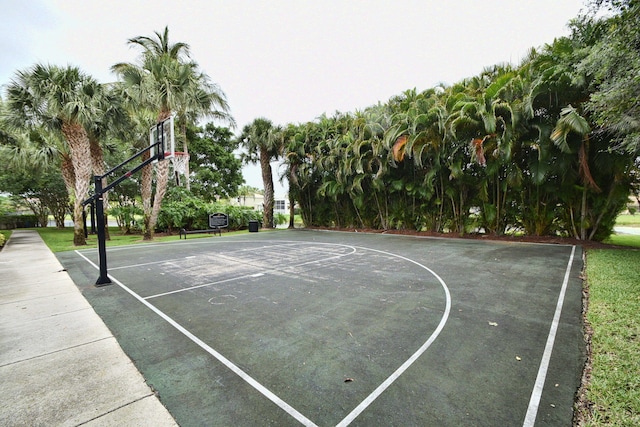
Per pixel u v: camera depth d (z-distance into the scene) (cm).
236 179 2680
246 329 374
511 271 642
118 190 2395
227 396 240
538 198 1070
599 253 780
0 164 1688
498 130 1020
